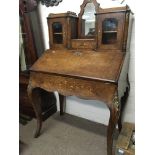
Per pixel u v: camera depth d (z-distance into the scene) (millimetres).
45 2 1879
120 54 1372
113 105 1204
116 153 1425
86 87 1309
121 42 1360
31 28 1885
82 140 1766
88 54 1499
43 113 2086
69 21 1564
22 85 2086
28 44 1955
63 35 1639
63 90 1442
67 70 1417
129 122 1774
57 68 1480
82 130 1924
